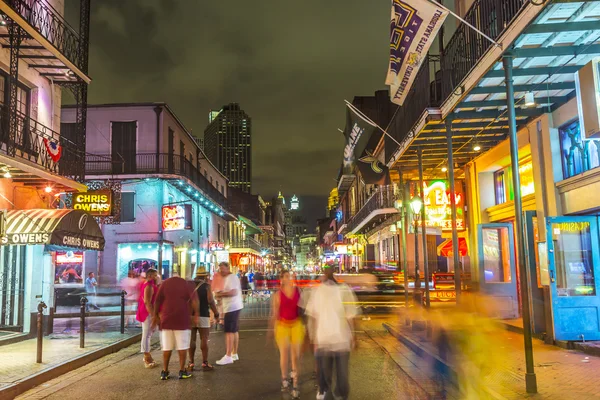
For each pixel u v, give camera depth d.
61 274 26.53
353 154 20.59
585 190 10.09
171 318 8.69
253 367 9.64
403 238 15.77
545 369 8.33
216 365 9.91
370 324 16.64
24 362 9.54
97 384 8.36
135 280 16.70
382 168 16.62
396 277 21.25
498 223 14.41
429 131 13.09
